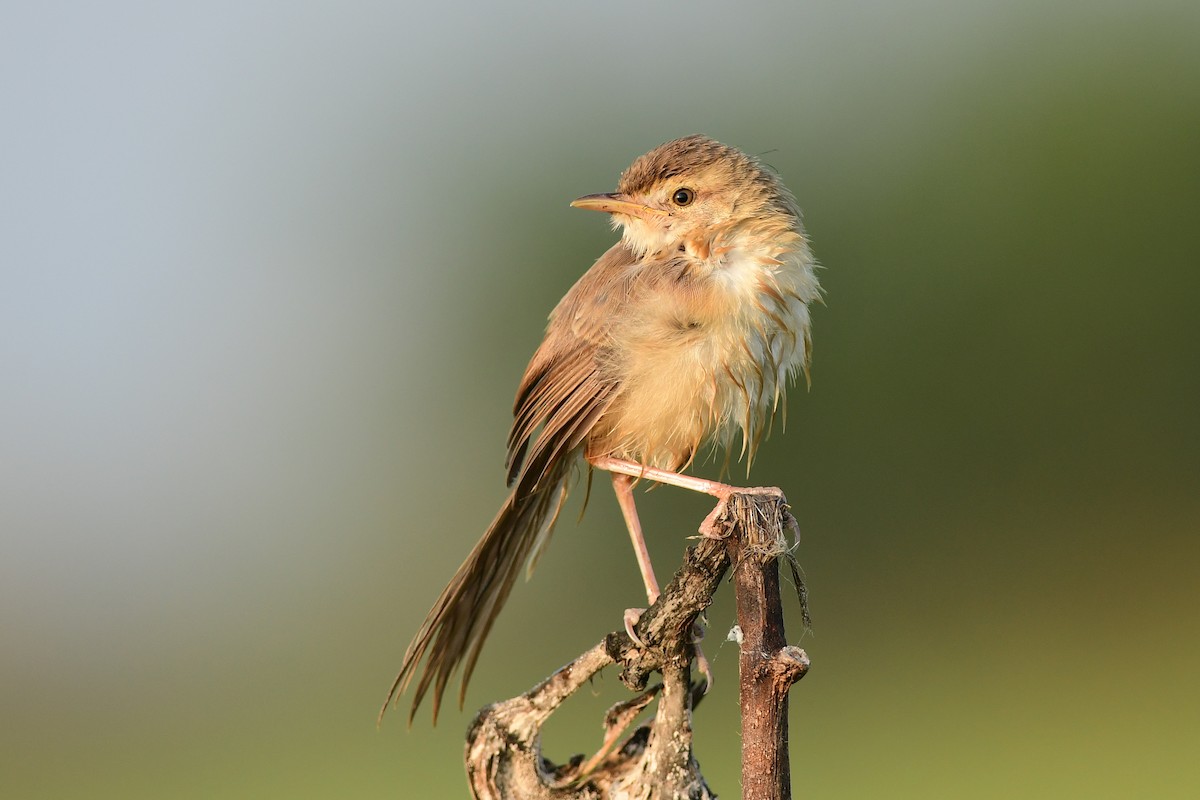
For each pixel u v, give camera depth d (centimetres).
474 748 584
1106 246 1639
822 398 1619
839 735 1405
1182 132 1655
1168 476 1639
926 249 1656
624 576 1576
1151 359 1645
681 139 809
